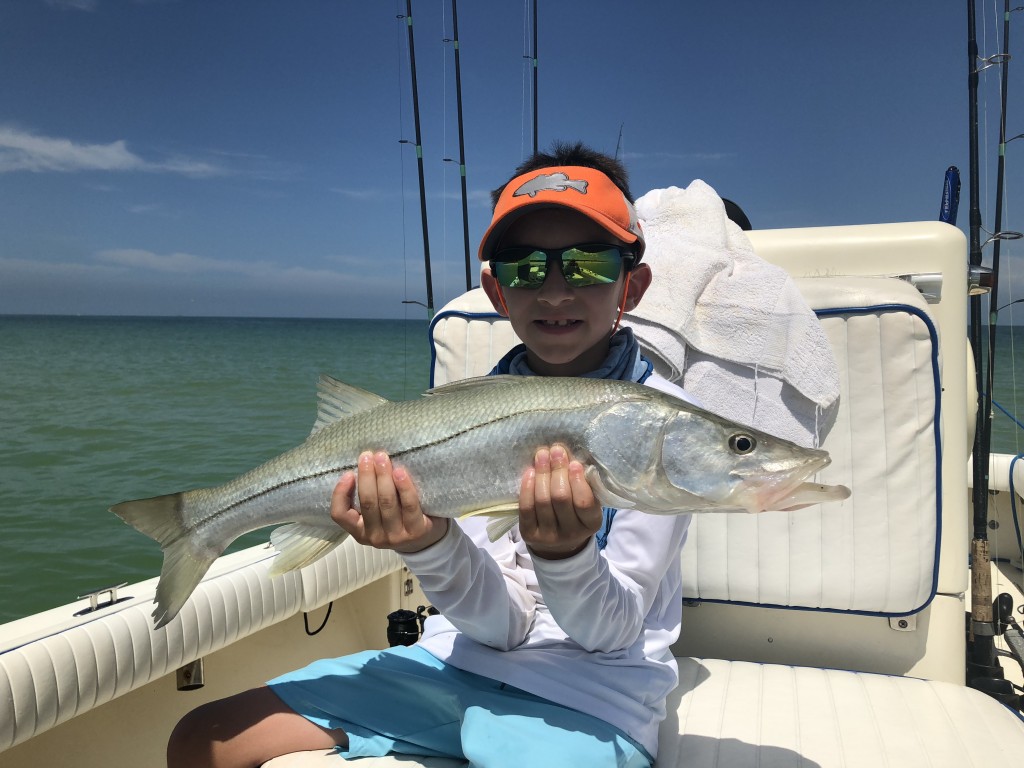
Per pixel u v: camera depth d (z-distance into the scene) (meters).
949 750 2.06
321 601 2.98
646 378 2.16
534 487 1.58
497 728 1.75
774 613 2.81
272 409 18.14
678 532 2.05
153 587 2.48
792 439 2.56
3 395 20.75
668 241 2.75
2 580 6.98
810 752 2.06
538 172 2.03
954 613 2.67
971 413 2.98
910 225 2.83
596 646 1.91
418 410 1.73
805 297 2.65
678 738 2.15
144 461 12.09
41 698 2.03
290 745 1.96
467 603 1.88
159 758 2.63
